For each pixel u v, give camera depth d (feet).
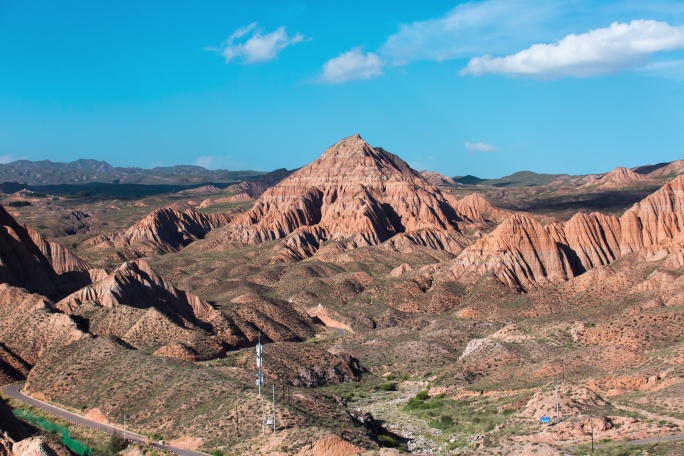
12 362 629.92
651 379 482.69
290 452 406.41
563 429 409.08
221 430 442.09
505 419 462.19
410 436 469.16
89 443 450.30
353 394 586.04
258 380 494.18
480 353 619.26
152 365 549.95
